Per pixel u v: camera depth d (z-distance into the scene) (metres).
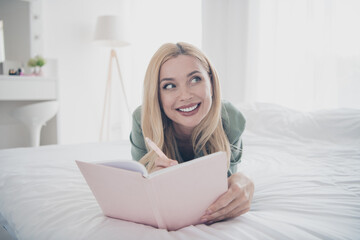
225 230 0.55
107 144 1.57
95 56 3.16
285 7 2.13
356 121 1.47
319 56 1.94
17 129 2.77
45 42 2.83
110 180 0.55
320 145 1.41
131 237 0.51
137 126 0.91
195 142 0.88
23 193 0.80
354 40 1.78
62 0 2.90
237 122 0.90
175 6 2.88
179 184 0.52
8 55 2.62
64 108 3.00
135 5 3.16
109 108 2.98
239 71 2.45
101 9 3.15
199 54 0.75
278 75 2.18
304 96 2.04
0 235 0.81
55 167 1.07
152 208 0.53
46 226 0.60
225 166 0.58
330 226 0.58
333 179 0.90
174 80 0.72
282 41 2.15
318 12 1.93
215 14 2.56
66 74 2.98
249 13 2.32
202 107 0.74
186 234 0.53
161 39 2.99
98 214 0.64
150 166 0.82
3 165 1.09
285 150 1.36
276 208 0.69
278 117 1.72
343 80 1.84
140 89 3.19
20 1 2.63
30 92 2.40
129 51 3.27
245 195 0.60
